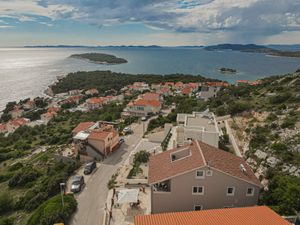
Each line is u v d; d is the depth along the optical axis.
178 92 138.75
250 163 39.06
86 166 46.19
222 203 29.36
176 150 34.88
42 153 64.81
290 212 26.34
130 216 31.48
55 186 40.84
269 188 31.02
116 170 46.59
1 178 52.78
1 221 34.75
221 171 28.11
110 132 55.69
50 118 120.88
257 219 22.14
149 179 30.16
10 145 86.31
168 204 29.38
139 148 57.53
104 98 141.62
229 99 82.69
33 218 32.44
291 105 52.47
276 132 42.91
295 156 35.25
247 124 52.38
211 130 44.81
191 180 28.45
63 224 28.50
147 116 90.44
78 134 55.75
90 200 36.59
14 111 135.88
